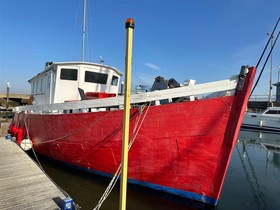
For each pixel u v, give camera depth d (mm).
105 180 7125
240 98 5016
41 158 10289
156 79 7473
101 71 9852
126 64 3287
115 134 6422
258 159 12391
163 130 5785
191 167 5605
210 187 5469
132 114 6141
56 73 9438
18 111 13633
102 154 6848
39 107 9445
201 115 5387
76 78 9508
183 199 5812
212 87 5316
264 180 8719
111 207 5930
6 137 12844
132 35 3260
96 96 8109
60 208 4773
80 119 7227
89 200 6359
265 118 24953
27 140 10172
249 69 4934
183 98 5785
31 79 13875
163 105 5727
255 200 6801
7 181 6219
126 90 3297
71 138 7633
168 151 5805
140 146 6113
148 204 5984
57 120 8078
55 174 8266
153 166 6051
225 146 5234
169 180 5906
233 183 8328
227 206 6344
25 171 7055
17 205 4883
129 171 6430
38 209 4723
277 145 17016
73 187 7176
